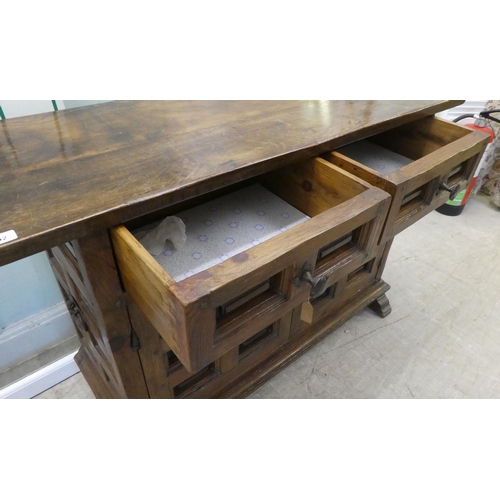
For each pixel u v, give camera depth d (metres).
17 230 0.46
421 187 0.86
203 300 0.45
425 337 1.26
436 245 1.66
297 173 0.80
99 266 0.56
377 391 1.10
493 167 1.86
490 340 1.26
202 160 0.63
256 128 0.77
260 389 1.10
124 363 0.70
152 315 0.55
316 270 0.68
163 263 0.67
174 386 0.84
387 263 1.55
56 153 0.64
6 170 0.59
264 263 0.50
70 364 1.10
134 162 0.62
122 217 0.52
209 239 0.73
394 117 0.85
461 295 1.42
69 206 0.51
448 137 0.96
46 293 1.06
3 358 1.06
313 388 1.11
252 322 0.59
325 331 1.13
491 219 1.84
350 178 0.70
